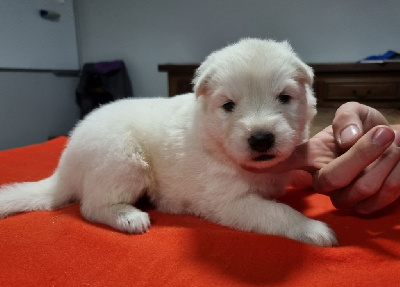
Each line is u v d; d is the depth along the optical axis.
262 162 0.19
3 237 0.19
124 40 0.74
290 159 0.20
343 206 0.19
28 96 0.63
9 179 0.30
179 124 0.23
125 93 0.72
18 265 0.16
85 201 0.22
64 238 0.18
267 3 0.63
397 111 0.44
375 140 0.16
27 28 0.62
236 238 0.16
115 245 0.17
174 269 0.15
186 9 0.69
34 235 0.19
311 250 0.15
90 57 0.76
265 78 0.19
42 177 0.31
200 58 0.70
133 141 0.23
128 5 0.72
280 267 0.14
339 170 0.18
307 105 0.21
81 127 0.24
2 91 0.58
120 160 0.22
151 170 0.24
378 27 0.59
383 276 0.13
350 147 0.18
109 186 0.22
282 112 0.19
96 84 0.70
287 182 0.23
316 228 0.17
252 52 0.20
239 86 0.19
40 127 0.66
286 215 0.18
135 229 0.19
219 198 0.21
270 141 0.18
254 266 0.15
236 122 0.19
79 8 0.74
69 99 0.73
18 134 0.62
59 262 0.16
